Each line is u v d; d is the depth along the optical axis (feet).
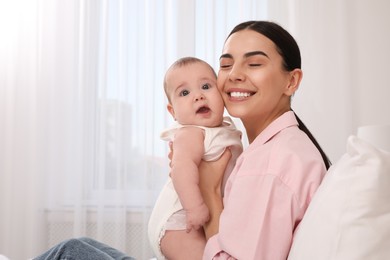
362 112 7.70
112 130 8.28
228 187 3.16
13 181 8.46
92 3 8.39
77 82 8.38
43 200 8.36
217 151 3.52
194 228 3.21
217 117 3.71
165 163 8.01
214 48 7.98
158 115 8.13
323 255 2.11
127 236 8.09
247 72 3.26
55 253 3.20
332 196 2.20
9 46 8.61
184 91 3.82
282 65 3.31
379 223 2.01
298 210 2.67
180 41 8.07
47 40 8.57
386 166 2.05
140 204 8.10
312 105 7.77
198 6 8.17
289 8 7.91
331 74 7.75
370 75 7.71
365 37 7.75
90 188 8.32
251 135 3.63
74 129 8.32
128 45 8.32
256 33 3.29
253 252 2.63
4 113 8.60
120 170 8.08
